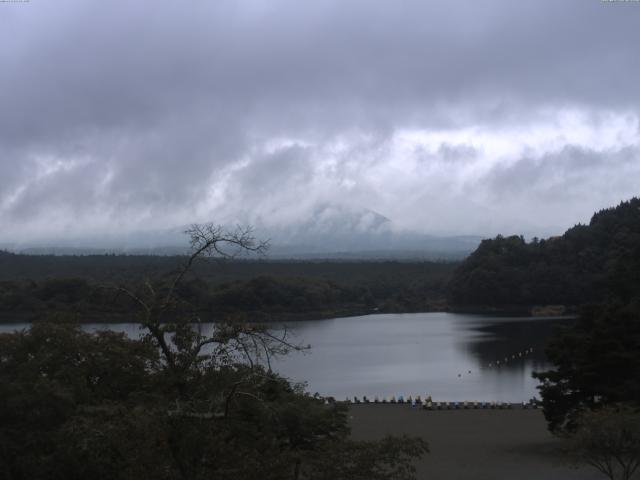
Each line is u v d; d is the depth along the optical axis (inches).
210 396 986.1
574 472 1871.3
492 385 4153.5
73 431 992.2
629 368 2145.7
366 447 1030.4
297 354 5703.7
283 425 1341.0
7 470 1317.7
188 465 915.4
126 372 1493.6
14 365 1519.4
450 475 1871.3
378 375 4628.4
